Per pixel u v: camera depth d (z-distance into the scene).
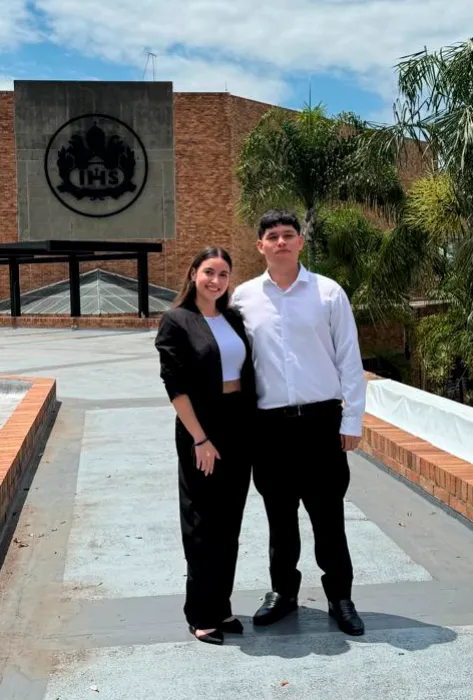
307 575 4.14
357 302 17.70
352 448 3.43
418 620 3.54
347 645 3.29
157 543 4.63
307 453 3.44
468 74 11.15
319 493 3.46
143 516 5.16
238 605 3.74
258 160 21.53
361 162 13.41
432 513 5.13
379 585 3.96
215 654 3.24
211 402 3.32
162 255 37.00
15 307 29.23
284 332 3.41
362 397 3.43
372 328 22.14
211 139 36.62
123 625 3.54
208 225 36.81
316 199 21.30
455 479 4.97
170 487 5.85
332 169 20.88
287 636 3.40
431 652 3.22
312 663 3.14
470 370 13.18
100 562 4.33
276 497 3.52
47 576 4.14
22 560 4.39
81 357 15.83
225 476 3.35
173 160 30.80
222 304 3.47
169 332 3.35
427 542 4.59
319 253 21.72
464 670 3.07
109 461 6.71
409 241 14.34
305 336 3.41
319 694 2.91
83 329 25.36
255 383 3.46
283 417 3.42
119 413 8.99
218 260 3.36
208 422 3.33
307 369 3.41
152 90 30.56
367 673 3.06
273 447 3.46
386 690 2.93
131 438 7.64
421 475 5.54
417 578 4.05
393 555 4.39
